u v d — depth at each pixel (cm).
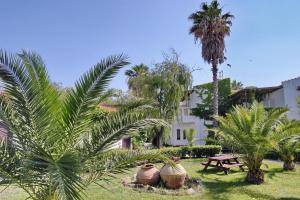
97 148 571
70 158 426
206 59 2520
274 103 2777
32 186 534
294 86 2536
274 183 1123
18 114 535
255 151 1101
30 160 442
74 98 559
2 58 511
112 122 582
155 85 2188
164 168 1038
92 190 968
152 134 2173
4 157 515
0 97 536
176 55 2303
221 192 984
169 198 891
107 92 589
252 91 2838
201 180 1176
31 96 529
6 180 513
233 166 1397
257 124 1113
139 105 638
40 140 539
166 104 2155
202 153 2072
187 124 3350
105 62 562
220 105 3041
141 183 1044
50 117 548
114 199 870
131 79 2367
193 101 3316
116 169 598
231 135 1159
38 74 553
